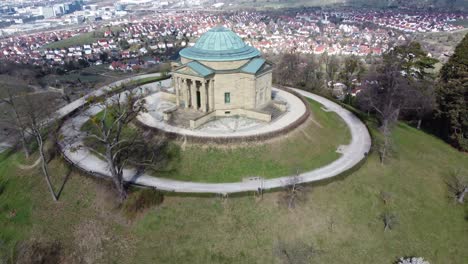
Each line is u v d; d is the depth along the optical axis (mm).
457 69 94875
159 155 75500
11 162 85375
